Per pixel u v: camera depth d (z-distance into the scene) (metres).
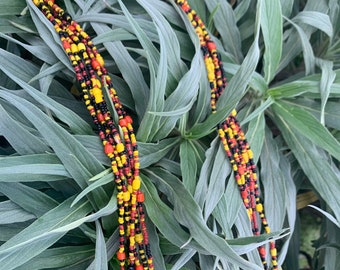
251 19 0.37
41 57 0.29
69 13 0.31
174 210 0.28
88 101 0.28
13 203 0.27
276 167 0.34
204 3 0.35
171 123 0.29
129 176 0.27
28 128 0.27
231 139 0.31
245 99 0.36
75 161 0.26
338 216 0.32
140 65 0.31
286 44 0.37
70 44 0.29
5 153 0.30
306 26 0.37
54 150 0.26
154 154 0.29
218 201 0.29
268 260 0.32
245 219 0.31
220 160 0.30
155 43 0.33
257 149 0.33
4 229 0.27
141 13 0.33
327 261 0.35
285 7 0.36
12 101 0.25
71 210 0.27
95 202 0.27
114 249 0.28
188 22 0.32
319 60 0.36
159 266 0.28
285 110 0.34
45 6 0.30
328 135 0.32
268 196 0.33
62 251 0.28
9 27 0.30
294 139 0.34
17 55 0.31
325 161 0.33
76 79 0.30
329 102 0.34
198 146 0.31
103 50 0.31
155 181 0.29
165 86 0.28
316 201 0.42
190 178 0.29
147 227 0.29
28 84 0.28
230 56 0.35
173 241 0.27
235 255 0.25
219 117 0.29
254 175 0.32
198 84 0.30
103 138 0.28
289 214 0.33
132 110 0.31
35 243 0.25
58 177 0.27
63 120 0.27
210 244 0.26
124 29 0.31
